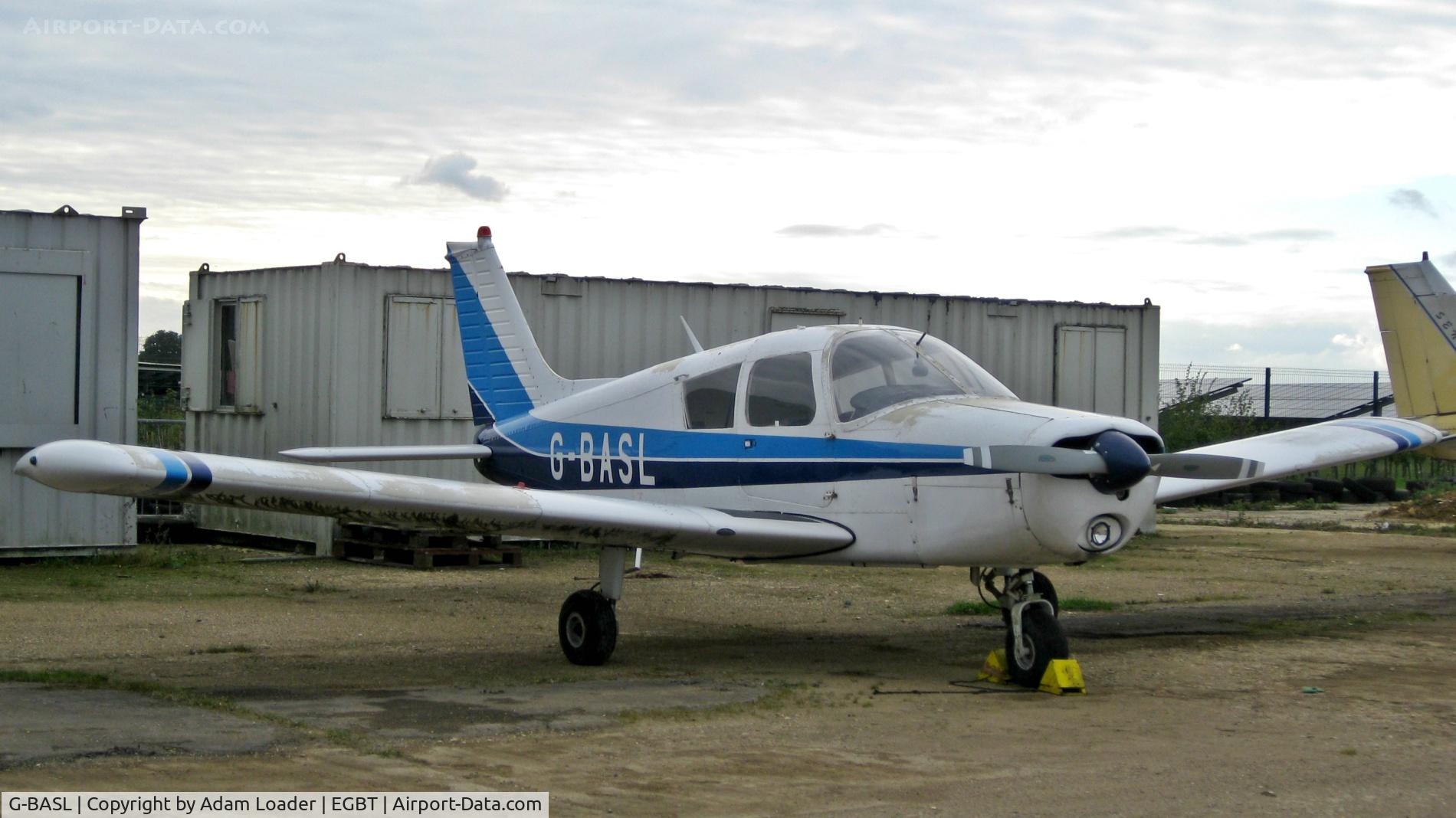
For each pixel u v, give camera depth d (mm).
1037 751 5574
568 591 11727
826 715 6355
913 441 7633
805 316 16672
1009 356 17578
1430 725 6191
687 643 9023
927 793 4855
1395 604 11188
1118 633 9523
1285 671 7859
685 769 5188
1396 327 17109
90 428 13039
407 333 14602
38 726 5738
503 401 11164
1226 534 18703
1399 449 10664
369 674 7512
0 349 12609
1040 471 6922
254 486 6496
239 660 7969
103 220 13109
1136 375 18344
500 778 4988
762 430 8461
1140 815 4602
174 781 4828
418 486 7156
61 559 13102
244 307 15602
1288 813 4652
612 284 15719
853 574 13305
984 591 11914
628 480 9359
